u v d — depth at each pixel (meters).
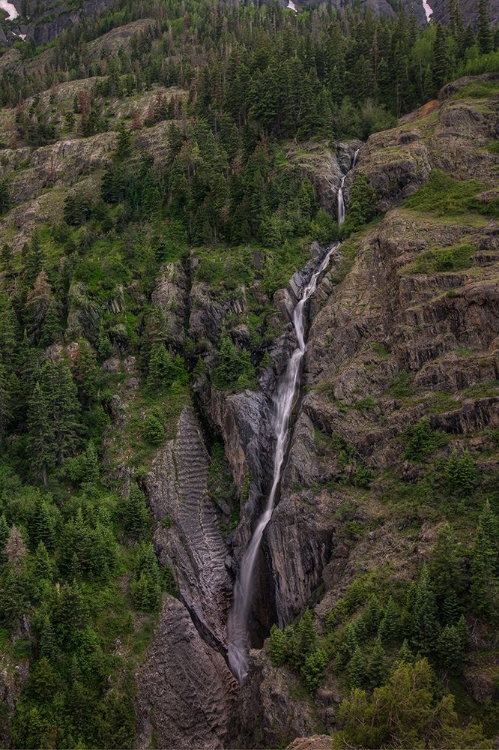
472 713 52.44
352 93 131.50
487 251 84.44
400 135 113.19
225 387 89.00
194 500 83.25
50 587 69.06
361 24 149.50
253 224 104.31
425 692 49.16
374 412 78.06
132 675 67.62
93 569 72.88
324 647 62.00
